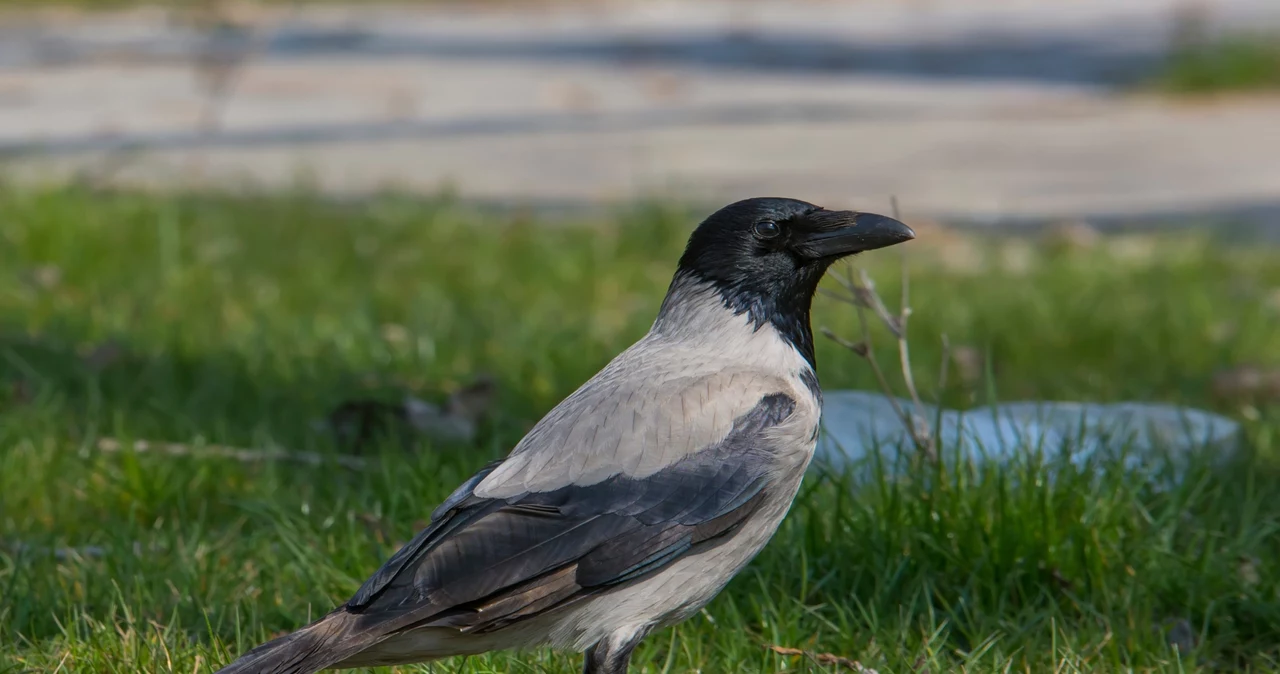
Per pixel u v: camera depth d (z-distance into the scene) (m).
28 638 7.42
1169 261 16.31
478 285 15.41
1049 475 8.43
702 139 25.84
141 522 9.14
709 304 6.79
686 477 6.15
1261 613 7.54
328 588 7.91
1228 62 31.39
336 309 14.28
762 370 6.67
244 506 8.77
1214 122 27.34
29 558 8.20
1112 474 8.46
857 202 20.02
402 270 15.92
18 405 10.90
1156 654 7.18
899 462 8.72
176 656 7.01
